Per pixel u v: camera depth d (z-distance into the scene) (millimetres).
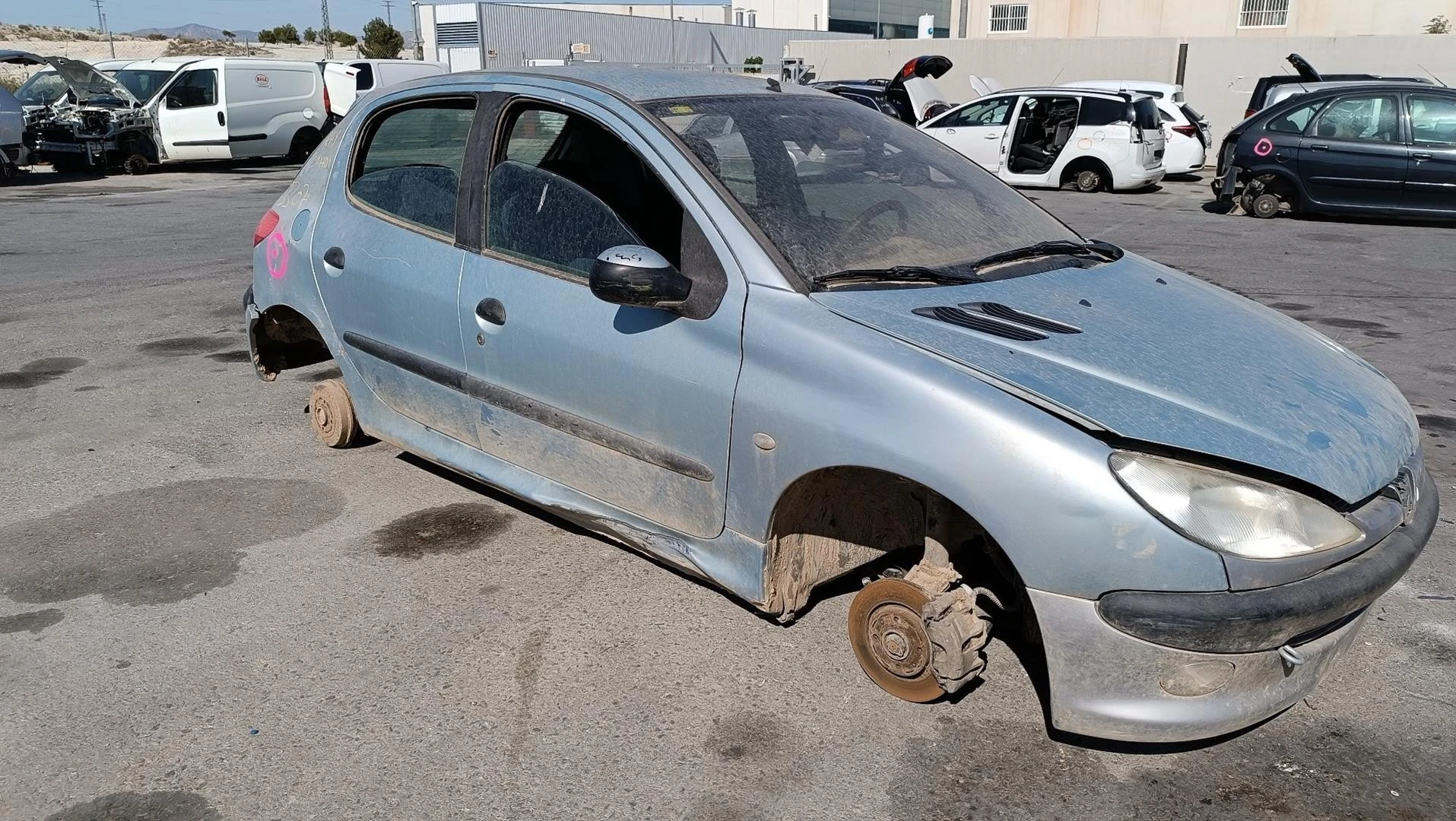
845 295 2883
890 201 3455
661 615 3443
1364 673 3125
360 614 3449
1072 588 2434
